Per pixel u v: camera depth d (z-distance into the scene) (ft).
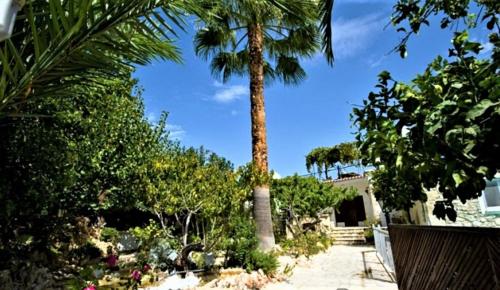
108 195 25.25
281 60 35.96
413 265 13.35
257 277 21.61
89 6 5.24
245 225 26.89
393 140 5.17
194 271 22.89
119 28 6.56
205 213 22.26
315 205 45.98
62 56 5.40
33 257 19.43
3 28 2.61
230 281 20.35
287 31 32.53
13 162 14.82
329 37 11.03
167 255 23.84
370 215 55.47
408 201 9.13
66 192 19.88
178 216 25.34
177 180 23.12
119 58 6.48
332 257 33.96
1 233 16.67
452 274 9.38
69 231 24.84
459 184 4.36
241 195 25.00
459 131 4.00
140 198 25.20
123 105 25.73
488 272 7.34
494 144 3.99
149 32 6.23
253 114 30.66
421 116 4.58
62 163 17.38
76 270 21.88
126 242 34.30
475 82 4.55
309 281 22.41
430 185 5.21
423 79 4.99
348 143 69.87
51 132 16.72
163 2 6.29
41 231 19.98
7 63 5.00
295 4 10.38
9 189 14.30
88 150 21.62
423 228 11.93
